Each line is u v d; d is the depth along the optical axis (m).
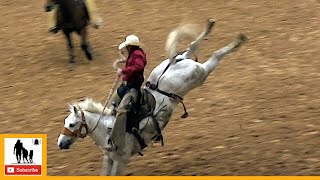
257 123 11.86
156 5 22.36
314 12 19.66
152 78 9.63
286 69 14.84
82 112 9.19
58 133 12.40
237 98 13.33
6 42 19.33
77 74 15.88
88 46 16.75
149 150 11.24
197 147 11.11
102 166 10.77
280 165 9.98
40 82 15.52
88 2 16.28
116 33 19.30
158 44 17.80
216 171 10.03
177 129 12.09
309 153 10.27
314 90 13.27
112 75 15.59
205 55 16.44
